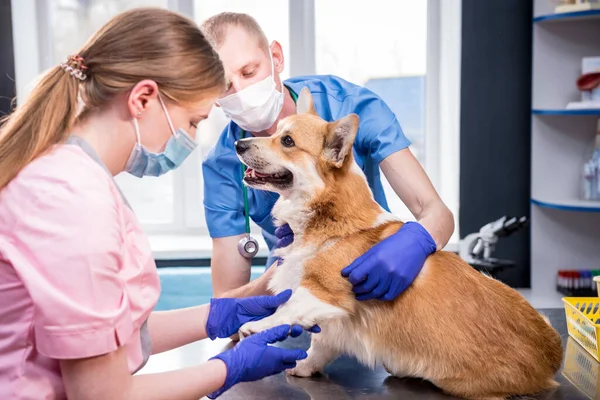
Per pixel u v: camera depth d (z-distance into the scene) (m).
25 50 3.40
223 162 1.84
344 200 1.49
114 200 1.00
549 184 3.25
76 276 0.91
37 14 3.44
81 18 3.53
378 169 1.92
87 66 1.04
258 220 1.95
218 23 1.67
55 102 1.01
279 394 1.35
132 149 1.10
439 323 1.39
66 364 0.94
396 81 3.62
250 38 1.66
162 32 1.04
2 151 0.98
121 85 1.03
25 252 0.93
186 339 1.36
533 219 3.28
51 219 0.93
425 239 1.43
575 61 3.15
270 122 1.74
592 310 1.65
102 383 0.95
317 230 1.48
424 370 1.40
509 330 1.38
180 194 3.68
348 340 1.49
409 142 1.78
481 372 1.35
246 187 1.82
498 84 3.29
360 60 3.60
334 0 3.54
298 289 1.44
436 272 1.44
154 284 1.11
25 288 0.94
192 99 1.09
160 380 1.04
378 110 1.82
